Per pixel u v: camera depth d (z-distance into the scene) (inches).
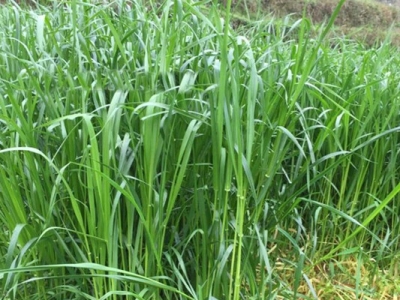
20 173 50.6
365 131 71.9
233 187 53.4
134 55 58.2
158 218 47.3
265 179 54.3
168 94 49.6
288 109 51.2
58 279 53.4
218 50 60.6
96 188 45.6
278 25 71.6
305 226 78.4
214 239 50.4
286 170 74.0
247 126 44.3
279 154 52.7
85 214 51.5
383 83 73.1
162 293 57.0
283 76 58.4
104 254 47.6
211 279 51.8
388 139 72.0
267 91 53.7
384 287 70.6
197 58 58.2
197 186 55.0
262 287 54.4
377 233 76.5
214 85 46.2
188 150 45.2
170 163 52.0
